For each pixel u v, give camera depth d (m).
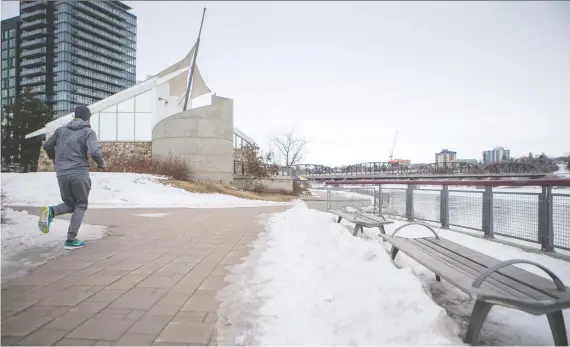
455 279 2.43
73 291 3.26
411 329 2.31
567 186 4.75
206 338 2.37
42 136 41.62
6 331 2.41
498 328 2.74
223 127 22.31
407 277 2.88
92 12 114.94
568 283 3.67
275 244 5.65
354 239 4.66
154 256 4.74
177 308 2.89
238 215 10.51
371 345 2.23
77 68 110.81
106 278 3.69
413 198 8.62
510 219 5.69
